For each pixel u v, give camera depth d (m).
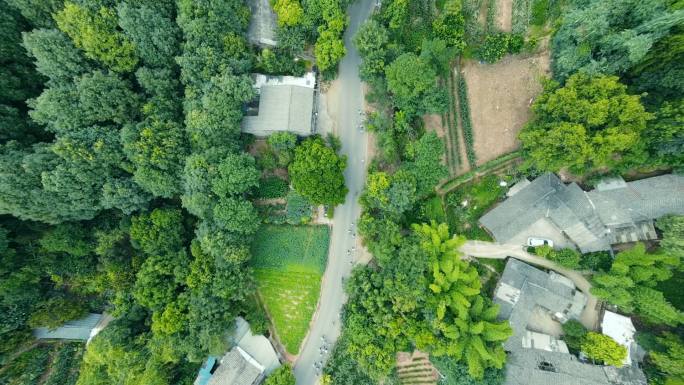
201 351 51.81
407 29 56.41
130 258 57.59
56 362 58.62
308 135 56.88
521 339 53.00
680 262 49.62
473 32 53.84
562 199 53.47
